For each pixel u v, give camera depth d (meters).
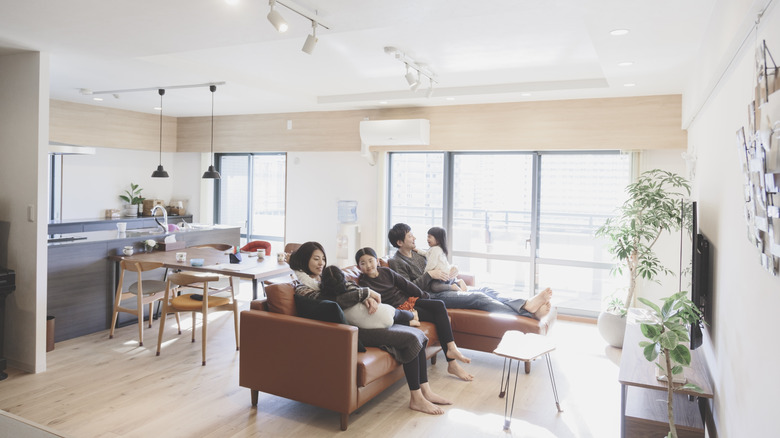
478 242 6.99
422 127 6.51
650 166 5.80
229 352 4.89
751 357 2.03
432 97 6.07
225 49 4.56
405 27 3.80
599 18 3.02
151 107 7.54
